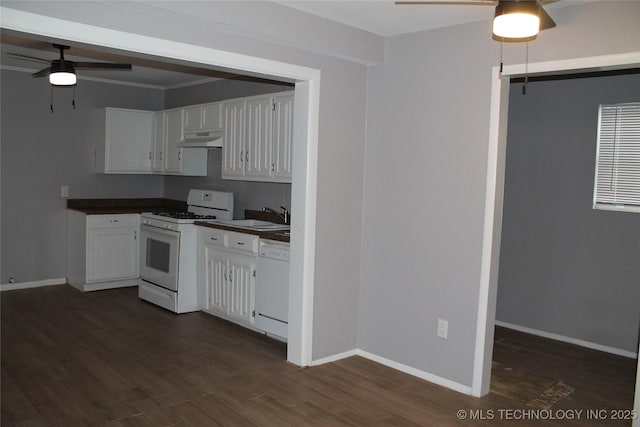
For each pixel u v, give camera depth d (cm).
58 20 242
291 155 436
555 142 452
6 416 291
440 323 354
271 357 396
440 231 353
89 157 625
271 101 455
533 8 202
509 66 315
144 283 549
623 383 362
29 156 580
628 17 270
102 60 502
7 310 498
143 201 677
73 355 388
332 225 382
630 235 413
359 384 350
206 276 498
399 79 374
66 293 569
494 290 334
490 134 325
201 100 616
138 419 293
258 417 299
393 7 309
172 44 283
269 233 428
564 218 449
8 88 560
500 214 332
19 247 580
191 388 336
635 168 411
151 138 642
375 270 395
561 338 454
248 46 318
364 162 399
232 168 508
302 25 323
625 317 417
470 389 338
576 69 291
